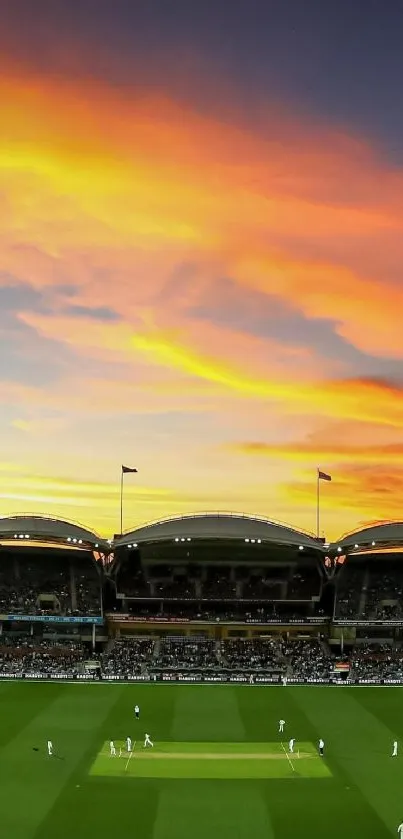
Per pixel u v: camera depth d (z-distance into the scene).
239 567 131.75
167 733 73.31
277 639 121.06
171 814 50.38
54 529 119.31
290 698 92.50
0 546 131.50
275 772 60.03
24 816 50.00
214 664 110.19
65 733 73.19
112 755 64.81
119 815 50.19
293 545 120.56
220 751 66.38
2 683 100.81
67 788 55.66
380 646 120.12
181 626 121.88
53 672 106.31
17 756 64.50
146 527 121.88
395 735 73.38
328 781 57.78
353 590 127.00
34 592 124.56
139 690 96.62
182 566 132.12
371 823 49.28
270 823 49.03
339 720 80.06
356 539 118.00
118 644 118.44
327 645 120.06
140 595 126.06
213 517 122.75
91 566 132.25
